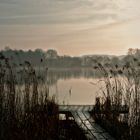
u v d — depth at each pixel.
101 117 10.24
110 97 10.17
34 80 9.49
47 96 9.89
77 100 17.70
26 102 9.04
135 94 9.16
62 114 12.73
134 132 8.47
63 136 9.11
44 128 8.70
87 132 9.00
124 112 9.72
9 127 8.19
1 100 8.69
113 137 8.78
